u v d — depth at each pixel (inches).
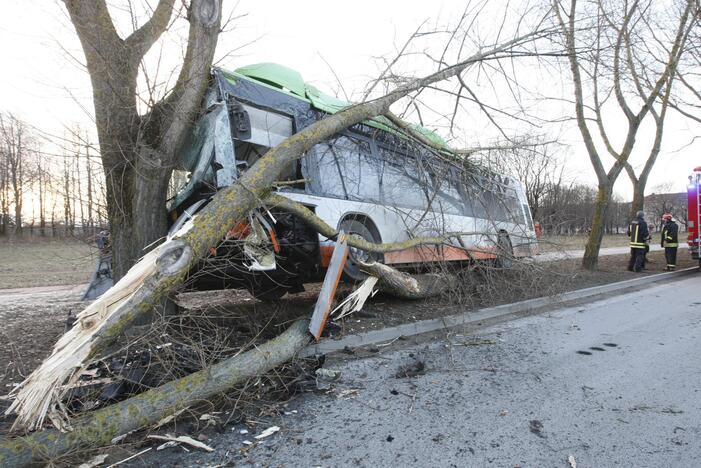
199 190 203.9
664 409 123.9
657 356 175.8
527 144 276.8
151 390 111.3
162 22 182.7
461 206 313.9
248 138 187.6
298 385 140.1
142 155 180.4
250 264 182.9
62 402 111.3
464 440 107.8
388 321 222.7
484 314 253.3
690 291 362.9
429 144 268.4
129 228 189.0
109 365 140.2
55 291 371.6
